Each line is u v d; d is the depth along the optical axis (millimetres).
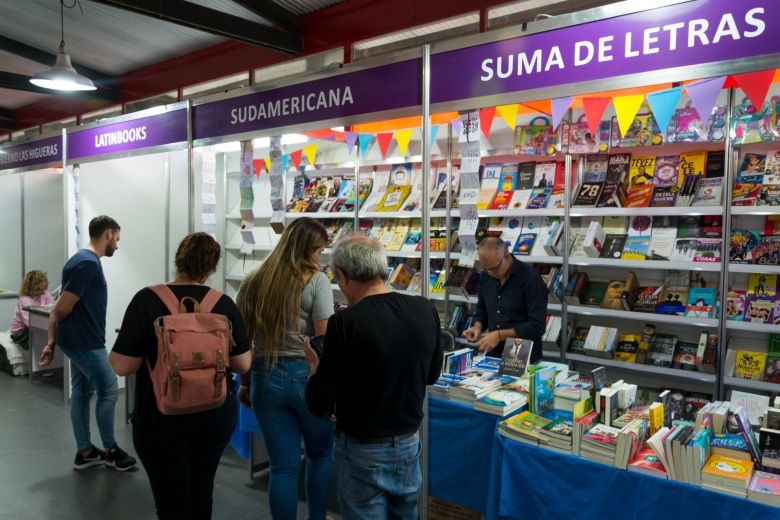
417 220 4891
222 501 3203
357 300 1901
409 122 4348
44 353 3602
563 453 2051
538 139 4055
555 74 2254
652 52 2031
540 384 2434
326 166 5395
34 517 3004
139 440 2117
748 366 3396
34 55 6605
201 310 2150
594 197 3875
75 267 3367
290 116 3195
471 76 2484
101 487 3377
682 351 3670
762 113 3236
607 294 3893
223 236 6070
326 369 1743
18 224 7676
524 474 2119
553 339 4004
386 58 2764
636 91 3314
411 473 1865
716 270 3406
